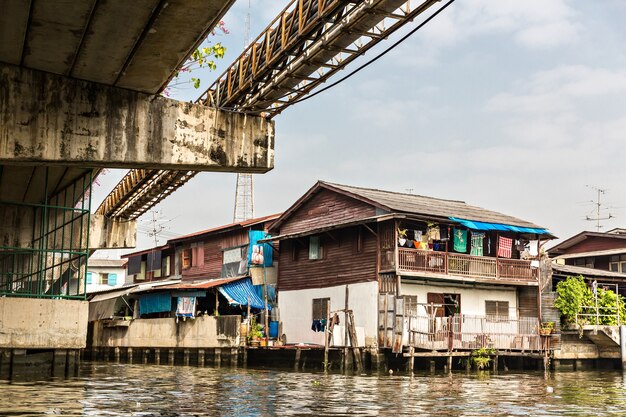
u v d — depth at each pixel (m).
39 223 25.09
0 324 18.09
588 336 34.53
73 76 13.62
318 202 35.28
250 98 16.92
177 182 26.12
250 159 15.39
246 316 36.91
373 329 30.41
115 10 11.15
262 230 39.59
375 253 31.14
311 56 14.27
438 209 33.19
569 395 17.98
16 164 13.59
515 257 34.53
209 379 22.34
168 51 12.58
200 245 44.50
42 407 12.62
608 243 43.38
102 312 42.03
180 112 14.71
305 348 30.09
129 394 16.05
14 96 13.08
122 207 32.09
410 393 17.80
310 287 34.66
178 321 35.88
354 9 12.80
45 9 11.06
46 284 25.34
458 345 29.59
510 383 22.66
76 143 13.53
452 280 31.56
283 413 12.84
